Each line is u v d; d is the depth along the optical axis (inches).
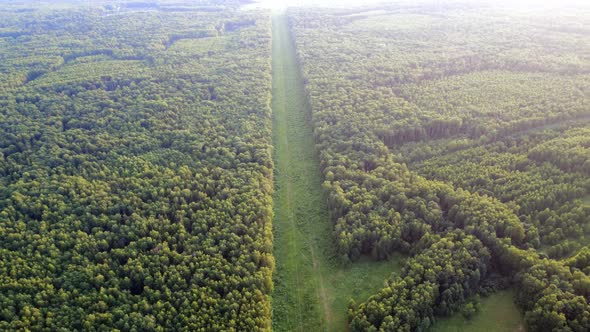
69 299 3196.4
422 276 3314.5
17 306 3132.4
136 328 2984.7
